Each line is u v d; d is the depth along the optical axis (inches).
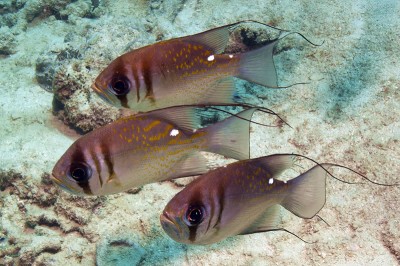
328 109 49.8
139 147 28.7
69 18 87.7
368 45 55.3
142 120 28.6
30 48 83.8
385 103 47.9
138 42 57.3
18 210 47.6
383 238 39.4
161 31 64.5
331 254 39.2
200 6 67.4
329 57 56.0
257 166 28.4
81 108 52.9
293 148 46.8
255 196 28.4
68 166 28.7
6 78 75.0
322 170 29.7
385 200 41.0
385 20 56.9
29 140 54.7
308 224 40.7
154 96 30.6
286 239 40.1
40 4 90.0
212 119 49.4
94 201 45.1
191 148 29.5
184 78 30.5
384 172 42.6
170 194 45.1
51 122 59.7
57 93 55.6
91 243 44.0
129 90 30.4
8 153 51.9
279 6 61.9
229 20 61.9
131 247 41.9
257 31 59.0
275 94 53.4
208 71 30.8
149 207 44.4
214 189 27.4
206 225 27.5
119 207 44.8
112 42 57.0
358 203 41.3
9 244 45.6
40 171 48.4
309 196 29.8
